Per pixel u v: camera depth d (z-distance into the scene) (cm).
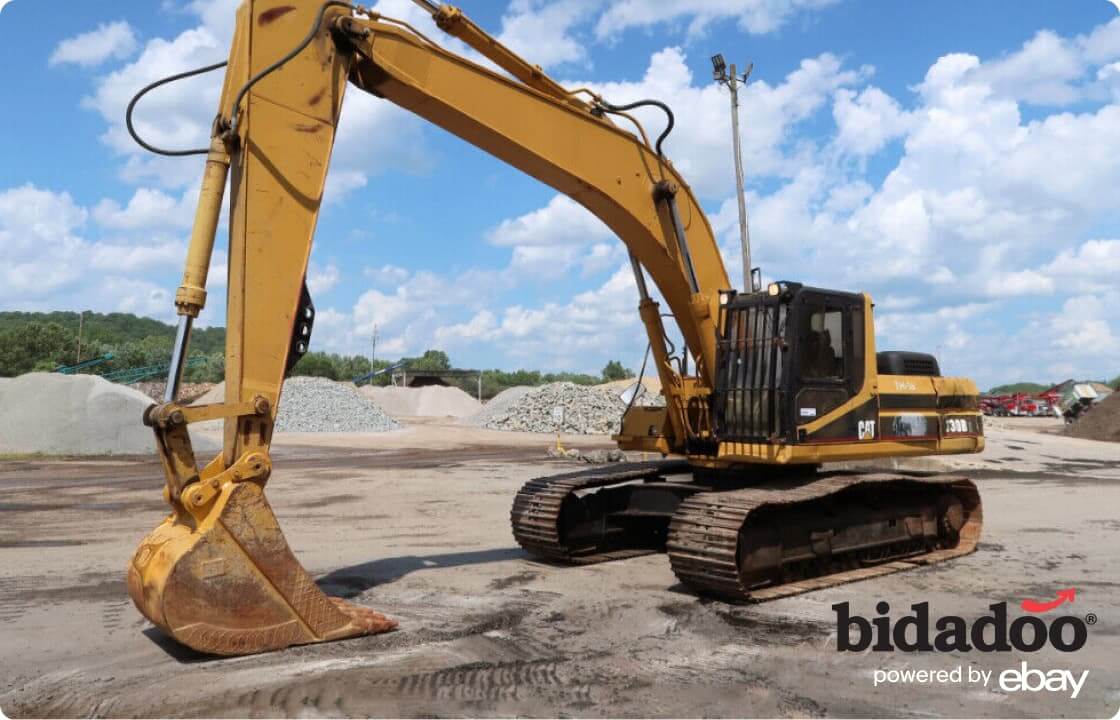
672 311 934
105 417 2444
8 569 888
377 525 1192
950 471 2008
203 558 563
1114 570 912
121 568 894
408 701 502
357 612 647
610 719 477
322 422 3641
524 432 3681
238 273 605
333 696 508
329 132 652
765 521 790
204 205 597
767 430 837
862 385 903
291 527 1174
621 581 838
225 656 582
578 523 952
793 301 833
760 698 513
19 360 6506
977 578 870
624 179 839
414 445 2883
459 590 793
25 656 588
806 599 771
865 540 913
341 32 651
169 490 589
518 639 632
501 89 748
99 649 604
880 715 489
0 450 2323
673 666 573
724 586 738
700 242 919
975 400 1081
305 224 636
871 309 923
